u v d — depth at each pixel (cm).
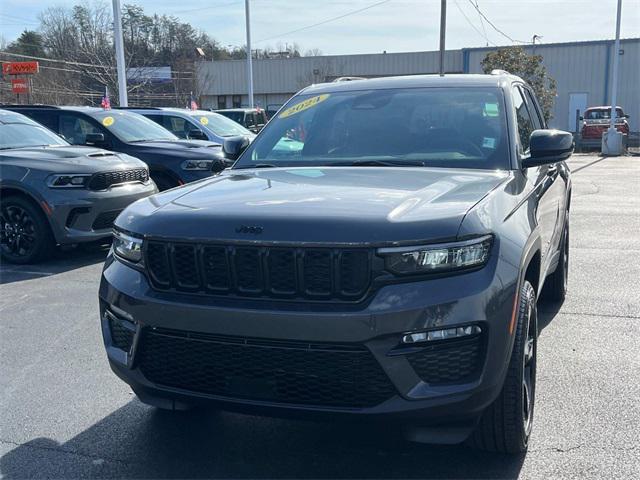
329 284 281
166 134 1169
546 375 447
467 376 284
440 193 329
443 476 329
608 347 500
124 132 1094
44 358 496
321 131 459
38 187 782
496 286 290
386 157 423
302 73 4684
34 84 3647
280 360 286
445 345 280
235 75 4800
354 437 370
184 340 300
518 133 434
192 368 303
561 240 579
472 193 331
